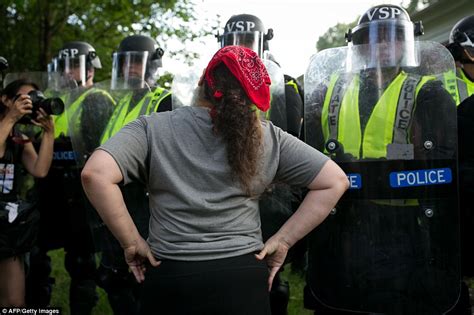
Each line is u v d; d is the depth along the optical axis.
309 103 2.26
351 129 2.17
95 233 2.83
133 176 1.71
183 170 1.69
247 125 1.68
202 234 1.67
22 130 3.25
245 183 1.68
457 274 2.04
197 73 2.51
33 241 2.77
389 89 2.16
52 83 3.22
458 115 2.24
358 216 2.14
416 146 2.09
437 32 7.95
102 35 9.64
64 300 4.31
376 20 2.26
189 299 1.62
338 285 2.17
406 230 2.09
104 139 2.86
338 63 2.26
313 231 2.19
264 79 1.73
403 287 2.10
